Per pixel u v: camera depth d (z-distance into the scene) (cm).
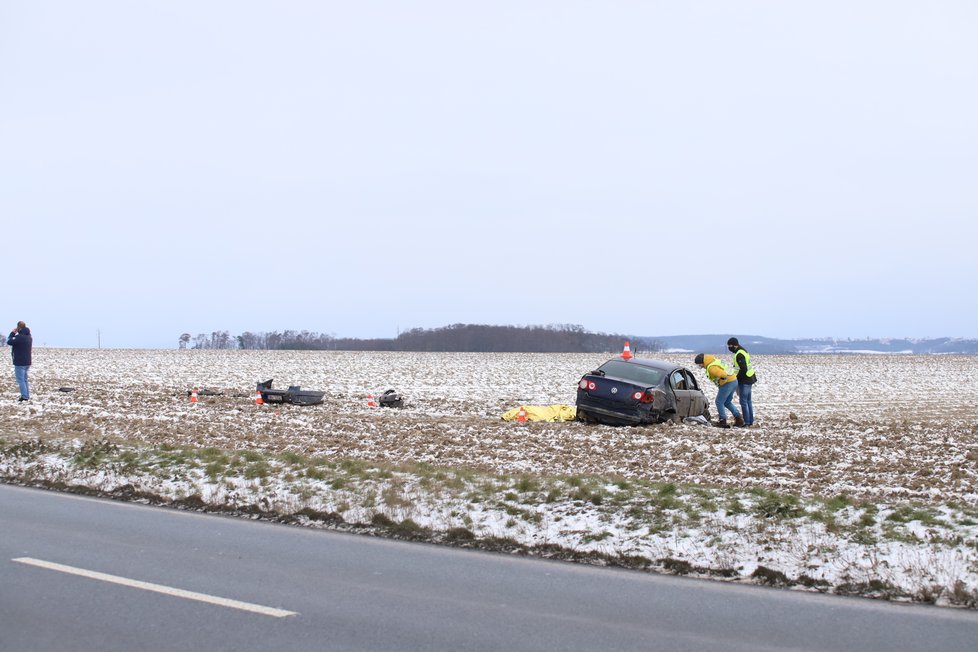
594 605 729
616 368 2233
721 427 2203
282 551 902
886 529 902
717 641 642
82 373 4209
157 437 1753
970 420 2558
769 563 841
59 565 820
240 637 637
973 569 788
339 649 616
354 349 14912
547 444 1772
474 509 1050
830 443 1850
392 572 827
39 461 1373
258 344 14962
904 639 649
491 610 712
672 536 923
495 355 9725
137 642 622
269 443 1716
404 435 1892
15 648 607
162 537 952
